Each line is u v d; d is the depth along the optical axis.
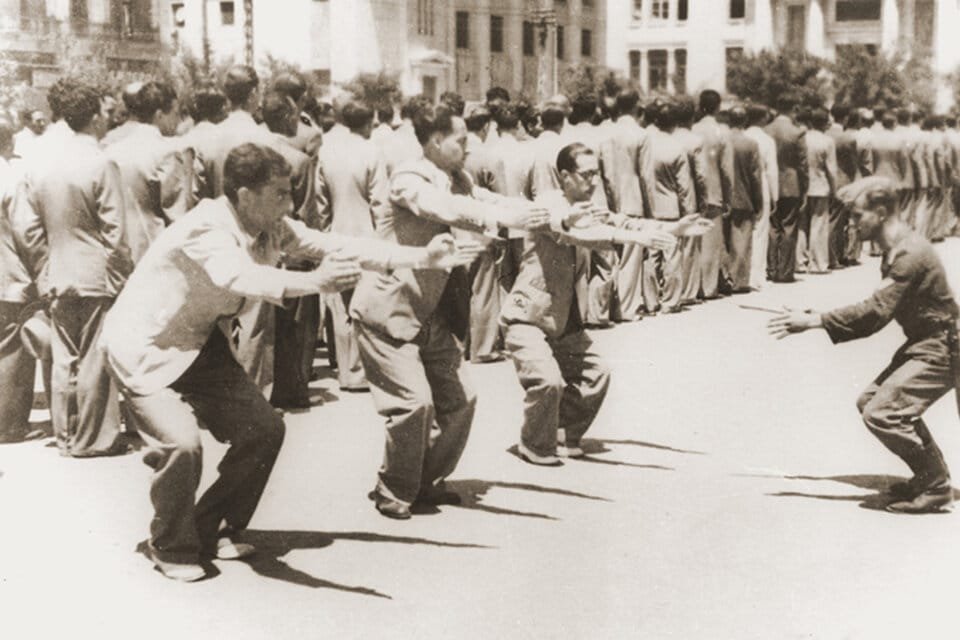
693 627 5.51
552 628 5.49
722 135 15.46
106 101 11.17
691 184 14.51
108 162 8.32
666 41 64.19
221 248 5.73
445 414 7.20
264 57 54.47
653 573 6.18
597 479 7.88
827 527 6.93
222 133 9.24
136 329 5.98
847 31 55.59
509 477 7.92
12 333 8.85
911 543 6.66
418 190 6.81
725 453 8.53
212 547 6.38
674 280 14.91
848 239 19.73
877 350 12.48
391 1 62.97
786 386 10.72
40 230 8.55
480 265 11.98
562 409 8.35
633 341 12.92
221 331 6.22
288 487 7.69
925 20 42.75
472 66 67.31
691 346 12.63
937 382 7.11
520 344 8.12
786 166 17.41
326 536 6.75
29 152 8.48
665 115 14.41
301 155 9.54
